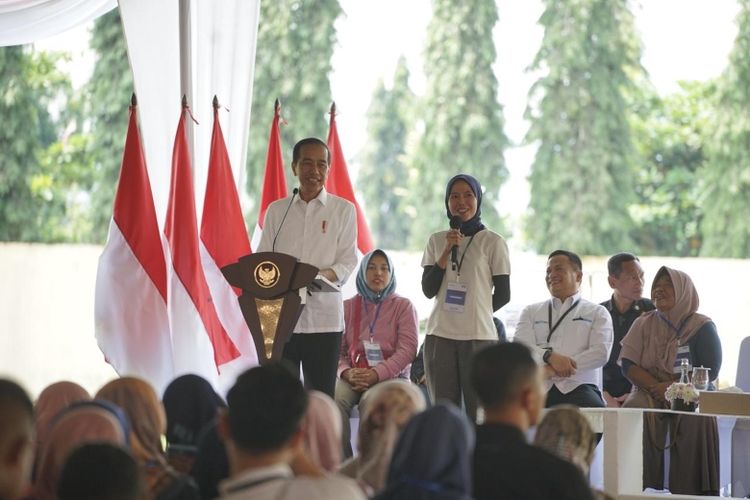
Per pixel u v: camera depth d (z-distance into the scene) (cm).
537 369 486
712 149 3053
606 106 3080
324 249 981
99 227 2944
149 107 1170
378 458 534
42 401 620
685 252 3120
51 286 2714
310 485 408
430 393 983
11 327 2673
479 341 961
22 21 1280
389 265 1123
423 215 3147
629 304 1163
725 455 945
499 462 462
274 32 3127
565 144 3089
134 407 546
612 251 3053
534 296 2181
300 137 3097
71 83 2988
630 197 3073
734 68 3034
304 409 425
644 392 1035
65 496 392
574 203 3064
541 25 3139
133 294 1046
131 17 1169
